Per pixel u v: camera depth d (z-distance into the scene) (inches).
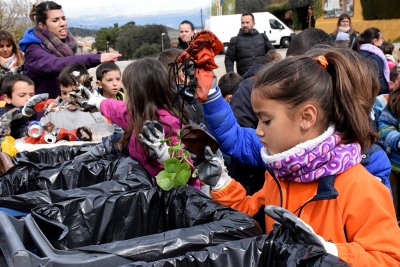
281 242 44.3
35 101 121.0
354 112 51.2
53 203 64.3
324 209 51.3
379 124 125.3
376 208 48.6
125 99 85.0
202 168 61.6
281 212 42.8
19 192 81.0
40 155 97.3
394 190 125.1
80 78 100.9
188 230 51.6
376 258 46.4
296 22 1092.5
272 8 1179.3
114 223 66.2
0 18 479.5
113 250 48.7
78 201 64.7
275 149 51.9
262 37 293.1
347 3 881.5
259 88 51.4
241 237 52.2
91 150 94.9
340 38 220.7
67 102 133.6
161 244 49.6
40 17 152.9
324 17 904.9
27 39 151.4
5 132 117.2
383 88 193.2
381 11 863.1
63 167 83.4
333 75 53.1
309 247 41.6
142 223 67.4
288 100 49.9
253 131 78.4
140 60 84.6
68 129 128.0
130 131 84.3
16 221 59.3
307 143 49.9
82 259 48.0
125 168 77.9
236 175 94.3
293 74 50.1
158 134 69.5
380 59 192.5
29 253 48.4
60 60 146.9
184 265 44.4
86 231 64.7
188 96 74.2
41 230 60.8
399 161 121.5
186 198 63.8
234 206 63.2
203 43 66.0
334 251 44.3
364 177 50.4
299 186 53.6
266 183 61.4
